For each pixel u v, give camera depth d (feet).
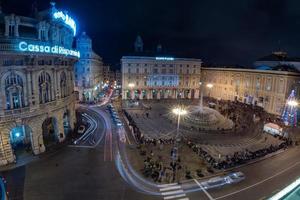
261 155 142.10
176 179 112.78
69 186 104.17
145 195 99.25
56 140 154.92
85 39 286.05
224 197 99.25
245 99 299.99
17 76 125.29
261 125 213.05
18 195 96.43
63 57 152.56
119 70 466.70
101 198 96.17
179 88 340.59
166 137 176.24
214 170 123.13
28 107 127.85
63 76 166.09
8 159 122.11
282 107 244.01
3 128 119.24
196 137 179.11
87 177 112.37
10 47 114.01
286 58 318.86
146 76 320.70
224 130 195.00
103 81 437.99
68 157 134.21
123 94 317.42
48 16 145.07
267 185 109.19
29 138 148.15
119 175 115.14
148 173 116.98
